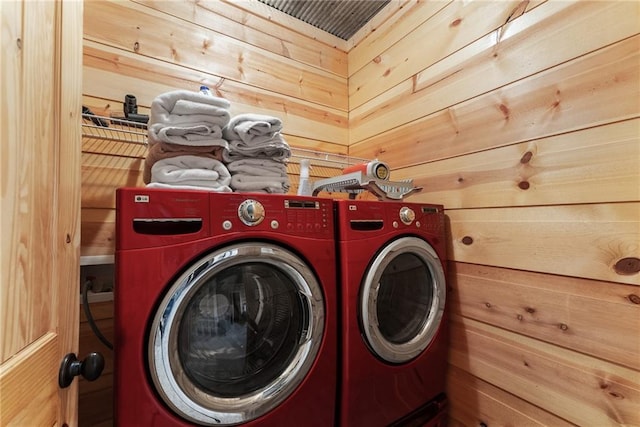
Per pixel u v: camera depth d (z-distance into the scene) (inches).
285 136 72.1
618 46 33.4
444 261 51.5
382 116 71.1
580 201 36.0
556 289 38.0
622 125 32.8
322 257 38.9
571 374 36.3
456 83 53.2
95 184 48.9
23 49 17.6
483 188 47.7
